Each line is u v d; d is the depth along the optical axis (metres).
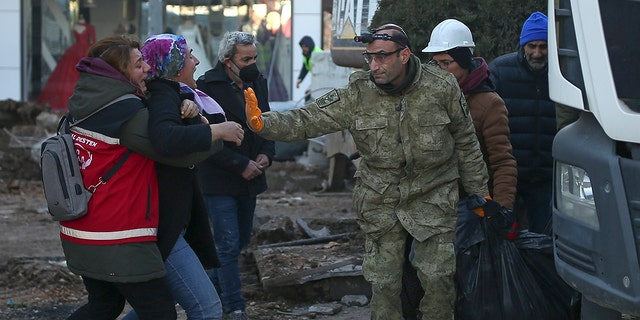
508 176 5.40
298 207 11.49
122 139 4.28
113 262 4.23
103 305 4.67
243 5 18.98
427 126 4.81
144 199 4.29
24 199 12.27
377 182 4.92
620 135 4.20
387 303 5.04
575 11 4.52
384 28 4.75
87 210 4.25
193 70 4.81
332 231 8.73
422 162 4.85
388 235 4.97
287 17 19.05
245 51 5.93
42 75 19.12
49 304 6.82
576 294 5.21
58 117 14.90
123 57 4.35
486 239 5.22
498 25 6.85
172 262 4.48
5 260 7.88
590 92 4.40
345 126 4.93
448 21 5.46
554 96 4.80
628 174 4.16
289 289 6.70
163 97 4.40
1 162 13.77
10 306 6.73
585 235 4.44
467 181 5.07
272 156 6.21
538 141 6.13
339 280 6.69
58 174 4.24
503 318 5.13
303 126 4.89
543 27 5.95
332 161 12.65
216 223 6.03
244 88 6.09
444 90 4.83
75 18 19.05
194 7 18.89
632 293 4.11
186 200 4.50
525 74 6.09
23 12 18.95
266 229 8.35
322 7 19.05
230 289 6.05
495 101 5.43
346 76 12.75
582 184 4.52
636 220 4.11
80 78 4.34
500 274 5.18
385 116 4.83
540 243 5.28
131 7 19.09
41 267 7.45
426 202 4.93
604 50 4.32
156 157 4.31
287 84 19.14
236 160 5.91
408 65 4.80
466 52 5.38
